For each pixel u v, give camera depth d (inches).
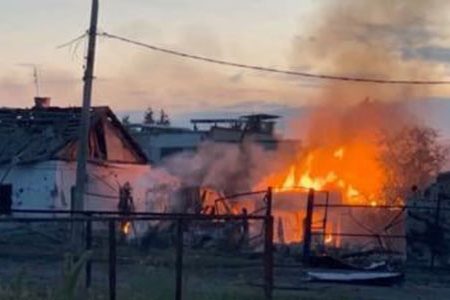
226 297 641.0
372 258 1250.0
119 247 1201.4
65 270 544.7
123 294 585.9
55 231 1293.1
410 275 1119.6
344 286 948.0
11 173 2000.5
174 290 604.4
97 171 2065.7
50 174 1969.7
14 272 882.1
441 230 1234.6
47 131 2044.8
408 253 1250.0
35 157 1971.0
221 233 1332.4
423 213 1253.1
